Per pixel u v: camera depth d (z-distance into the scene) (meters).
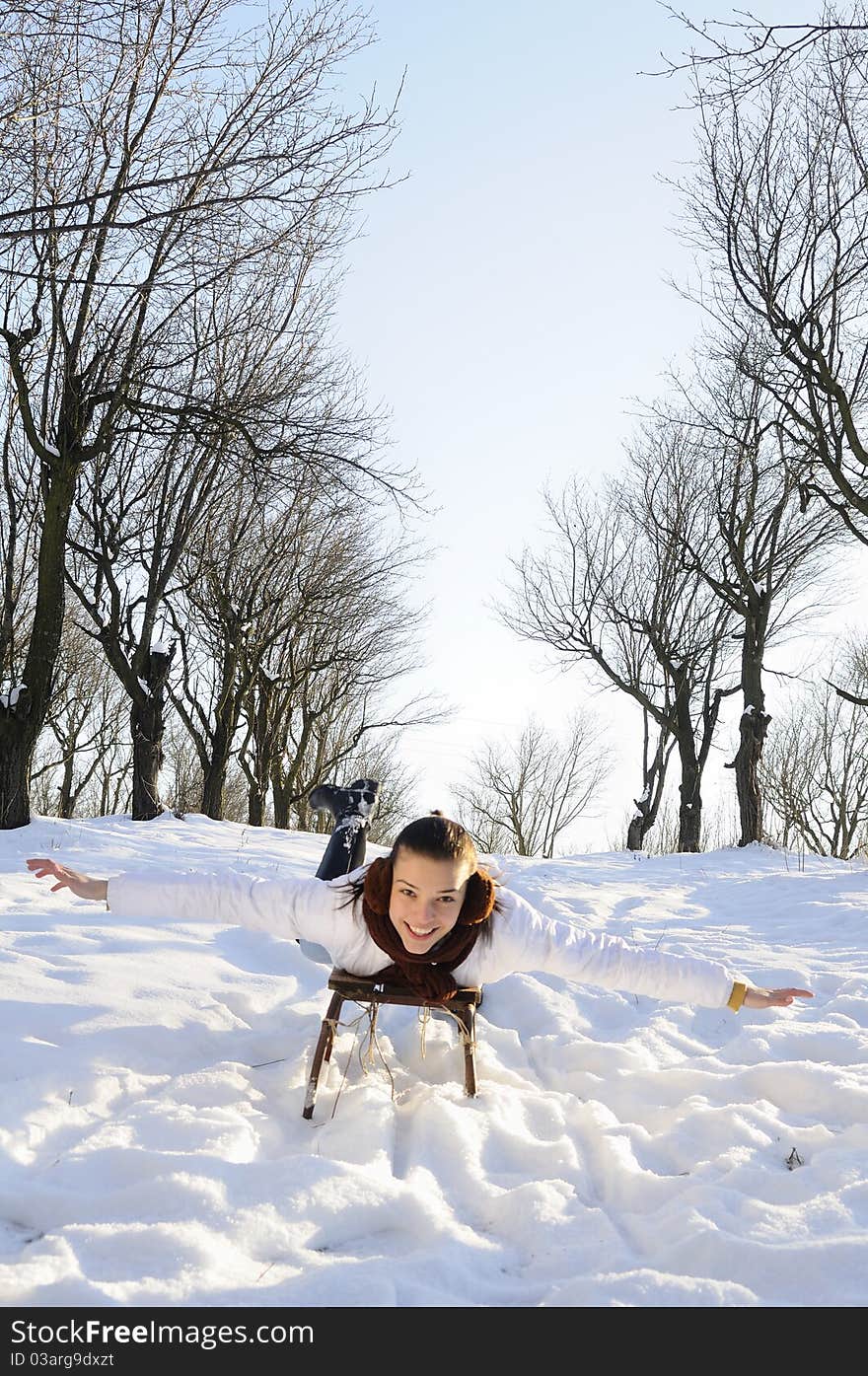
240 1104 3.66
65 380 11.66
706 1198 3.06
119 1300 2.46
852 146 14.87
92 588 16.34
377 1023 4.77
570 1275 2.77
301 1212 2.91
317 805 5.48
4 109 8.57
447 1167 3.33
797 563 22.27
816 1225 2.90
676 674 23.72
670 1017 5.25
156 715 14.23
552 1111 3.79
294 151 9.99
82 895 3.66
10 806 11.41
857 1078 4.06
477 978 3.79
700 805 23.20
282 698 25.14
